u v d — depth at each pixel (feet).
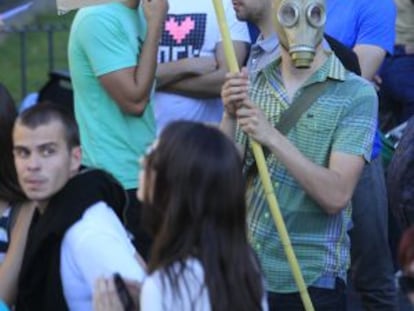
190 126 32.60
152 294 32.07
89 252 35.63
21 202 39.78
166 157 32.19
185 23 56.70
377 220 57.67
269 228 43.68
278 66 44.62
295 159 42.16
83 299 36.22
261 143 42.06
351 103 43.42
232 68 42.50
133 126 52.80
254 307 32.73
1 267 39.17
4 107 40.24
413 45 70.23
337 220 43.86
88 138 53.01
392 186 47.88
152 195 32.53
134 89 51.90
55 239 36.24
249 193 44.19
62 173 37.47
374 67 59.00
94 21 52.13
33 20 109.70
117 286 34.30
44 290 36.76
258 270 33.27
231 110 42.78
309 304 41.73
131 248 37.42
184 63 56.39
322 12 43.11
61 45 110.22
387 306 58.59
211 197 32.17
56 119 37.65
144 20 53.21
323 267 43.55
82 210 36.32
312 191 42.42
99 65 52.08
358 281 58.80
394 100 71.10
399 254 30.60
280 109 43.86
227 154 32.42
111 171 52.54
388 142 62.64
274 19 43.83
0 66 108.06
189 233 32.14
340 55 50.29
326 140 43.42
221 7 42.68
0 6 68.64
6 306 37.32
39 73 107.55
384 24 59.36
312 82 43.73
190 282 31.89
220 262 32.12
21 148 37.58
